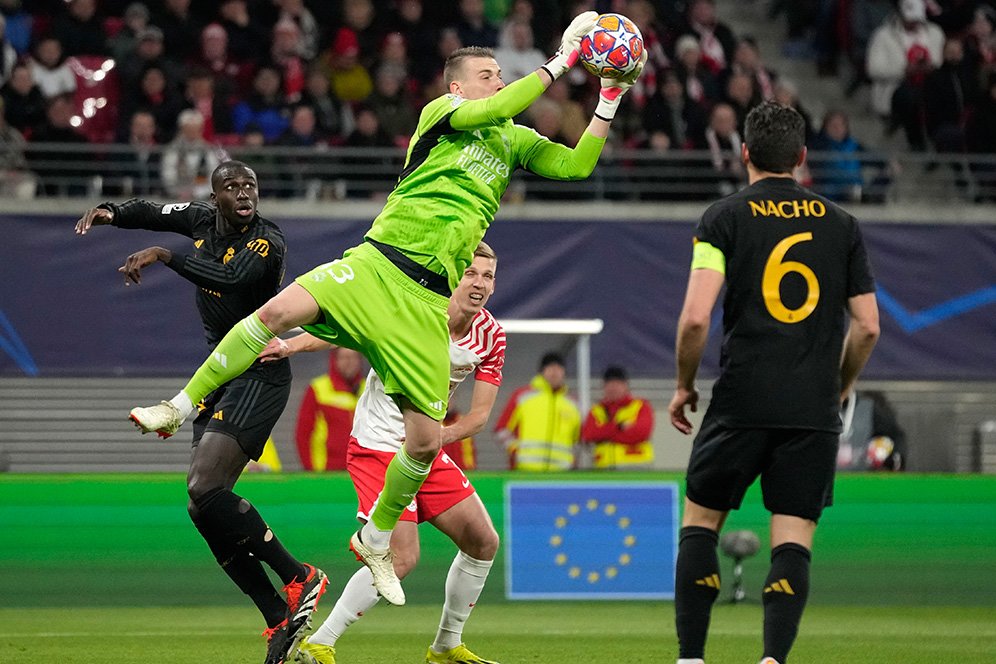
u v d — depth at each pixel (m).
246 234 22.73
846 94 69.38
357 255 19.08
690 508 18.91
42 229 47.00
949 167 63.31
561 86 58.06
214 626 33.69
